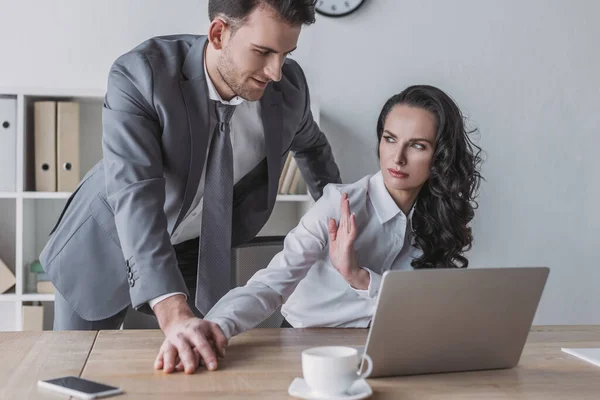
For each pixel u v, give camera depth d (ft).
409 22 10.32
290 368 3.99
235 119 6.30
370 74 10.27
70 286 6.50
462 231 5.85
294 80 6.72
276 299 5.09
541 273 3.97
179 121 5.72
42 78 9.81
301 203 9.91
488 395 3.59
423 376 3.93
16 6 9.76
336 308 5.50
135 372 3.88
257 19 5.12
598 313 10.85
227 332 4.59
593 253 10.82
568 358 4.39
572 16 10.68
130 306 6.79
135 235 4.92
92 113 9.95
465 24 10.44
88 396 3.39
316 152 8.02
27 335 4.75
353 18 10.21
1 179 8.96
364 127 10.27
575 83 10.71
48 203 9.87
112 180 5.29
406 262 5.91
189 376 3.82
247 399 3.42
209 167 6.08
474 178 6.05
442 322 3.83
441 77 10.42
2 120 8.95
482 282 3.84
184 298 4.67
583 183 10.77
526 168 10.65
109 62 9.90
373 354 3.76
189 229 6.84
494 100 10.54
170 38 6.29
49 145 9.19
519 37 10.57
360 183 5.74
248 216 6.67
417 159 5.54
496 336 4.00
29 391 3.53
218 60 5.58
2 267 9.13
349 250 5.09
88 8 9.86
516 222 10.66
